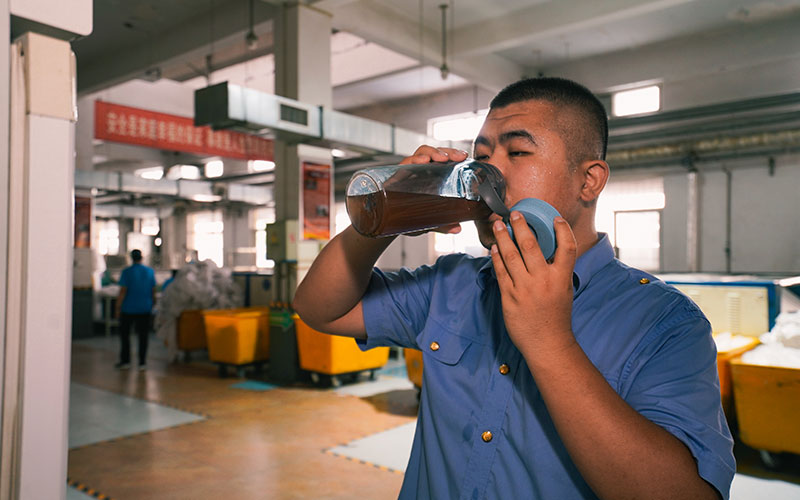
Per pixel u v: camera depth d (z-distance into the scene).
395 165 0.70
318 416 4.62
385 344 1.02
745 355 3.56
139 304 6.73
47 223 0.77
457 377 0.82
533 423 0.73
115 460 3.63
